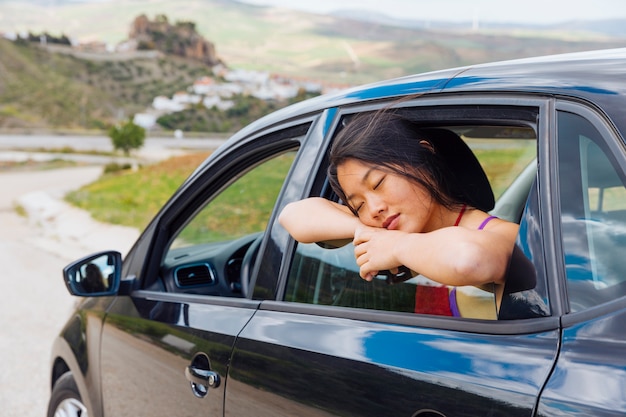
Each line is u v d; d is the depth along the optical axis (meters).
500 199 2.04
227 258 2.56
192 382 1.95
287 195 1.87
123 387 2.36
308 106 1.95
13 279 10.19
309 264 1.79
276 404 1.61
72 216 21.78
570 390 1.08
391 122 1.51
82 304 2.85
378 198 1.48
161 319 2.20
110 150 131.88
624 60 1.31
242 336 1.79
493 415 1.15
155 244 2.46
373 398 1.37
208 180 2.32
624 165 1.15
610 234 1.16
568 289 1.17
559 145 1.26
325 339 1.56
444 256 1.27
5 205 30.91
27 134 159.12
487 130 1.82
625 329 1.08
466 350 1.27
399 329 1.43
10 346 6.50
